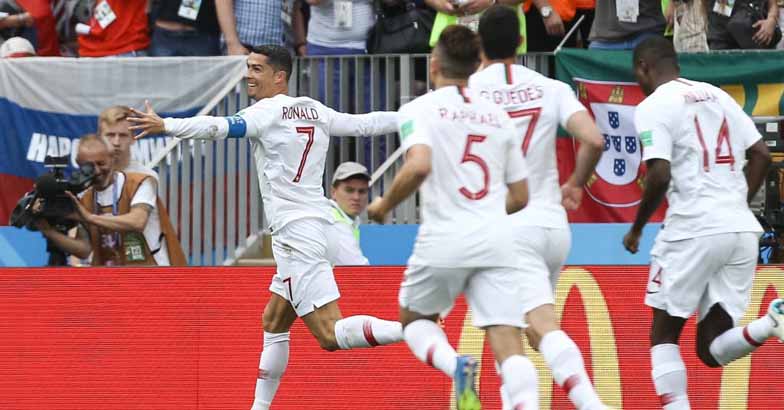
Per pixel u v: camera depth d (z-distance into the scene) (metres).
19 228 30.55
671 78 24.78
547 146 22.31
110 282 29.14
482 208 20.55
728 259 24.25
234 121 25.83
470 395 20.50
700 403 27.81
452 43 21.11
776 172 30.28
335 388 28.58
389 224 32.84
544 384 27.89
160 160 33.44
